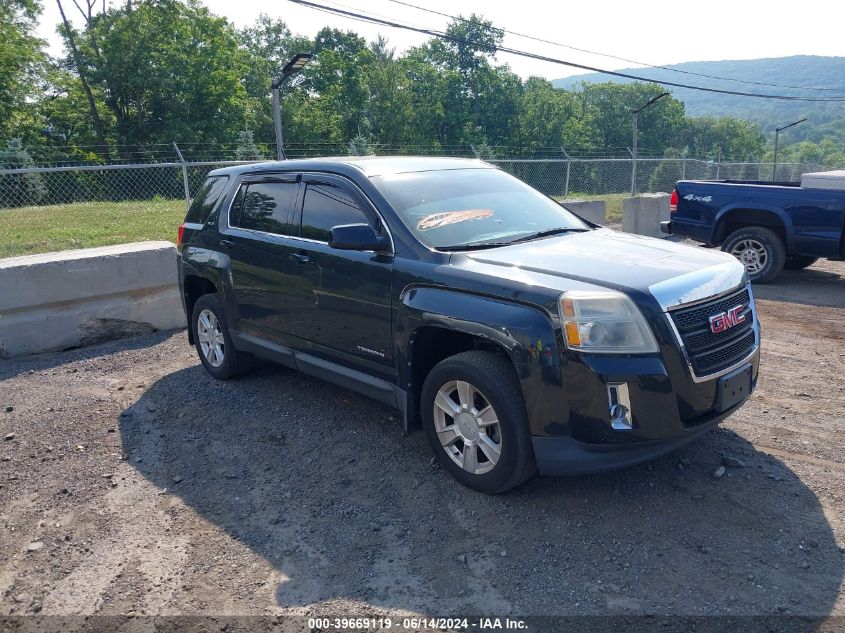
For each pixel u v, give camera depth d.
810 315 7.63
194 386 5.61
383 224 4.10
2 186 26.33
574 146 65.31
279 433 4.64
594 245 4.05
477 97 61.91
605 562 3.15
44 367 6.23
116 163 37.06
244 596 3.02
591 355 3.18
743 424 4.60
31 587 3.12
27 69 39.06
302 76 56.75
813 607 2.81
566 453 3.29
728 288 3.60
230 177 5.54
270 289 4.84
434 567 3.17
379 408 5.02
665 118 86.56
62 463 4.31
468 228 4.19
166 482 4.05
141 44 40.31
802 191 8.79
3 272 6.29
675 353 3.24
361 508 3.69
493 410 3.49
